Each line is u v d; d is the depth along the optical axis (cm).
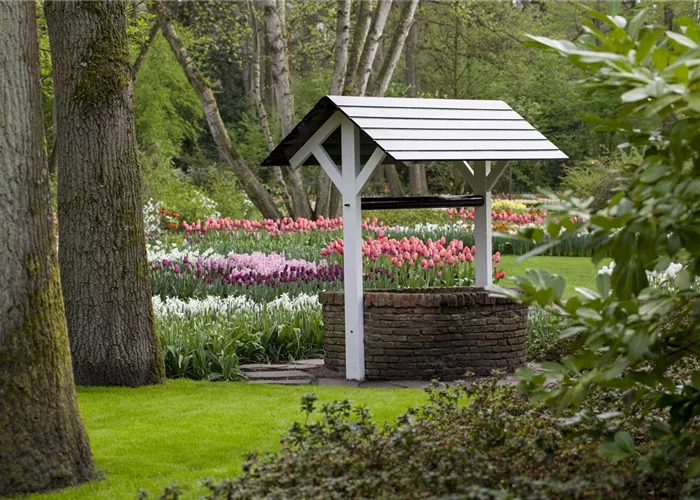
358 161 859
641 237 300
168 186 2450
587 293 329
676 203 291
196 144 3959
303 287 1188
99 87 795
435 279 1196
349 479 381
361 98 868
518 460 394
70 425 516
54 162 2094
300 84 4272
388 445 411
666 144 330
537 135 922
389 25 3884
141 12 2116
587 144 3962
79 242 809
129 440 621
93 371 812
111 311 812
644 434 443
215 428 655
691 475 318
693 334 339
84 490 500
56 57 800
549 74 3906
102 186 805
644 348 302
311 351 997
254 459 427
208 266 1302
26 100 498
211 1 2494
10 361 492
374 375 869
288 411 711
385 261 1230
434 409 512
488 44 3688
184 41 3103
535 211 2156
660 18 3023
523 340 897
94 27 792
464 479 362
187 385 828
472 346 867
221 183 2792
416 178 3741
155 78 3388
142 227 831
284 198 2278
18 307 495
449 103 924
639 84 289
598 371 329
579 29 3694
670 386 354
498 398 510
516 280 316
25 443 494
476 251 958
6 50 491
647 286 321
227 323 966
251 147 4156
